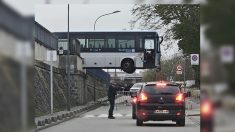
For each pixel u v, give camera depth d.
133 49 95.44
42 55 67.62
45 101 62.78
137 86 99.38
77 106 79.75
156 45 94.75
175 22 90.00
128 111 69.75
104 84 150.50
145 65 95.00
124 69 95.50
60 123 46.09
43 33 68.56
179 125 41.44
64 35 94.44
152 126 41.25
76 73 84.81
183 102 40.25
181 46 82.75
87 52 96.31
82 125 43.16
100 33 96.50
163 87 40.62
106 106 91.88
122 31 96.06
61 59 85.31
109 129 38.06
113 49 95.88
